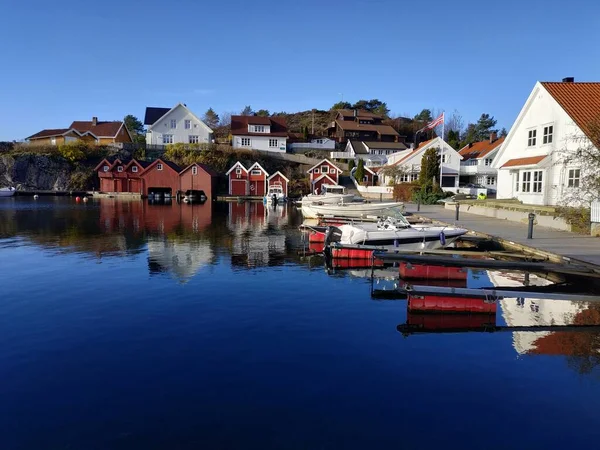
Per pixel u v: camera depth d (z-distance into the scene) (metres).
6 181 67.88
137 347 8.47
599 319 10.21
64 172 69.75
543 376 7.20
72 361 7.84
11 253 18.73
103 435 5.62
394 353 8.16
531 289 13.22
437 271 14.16
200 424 5.84
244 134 77.00
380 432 5.64
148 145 74.44
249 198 61.75
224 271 15.41
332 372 7.36
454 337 9.01
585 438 5.53
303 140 87.56
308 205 34.97
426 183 50.97
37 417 6.03
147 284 13.40
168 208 45.28
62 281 13.76
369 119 99.38
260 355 8.06
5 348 8.46
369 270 15.96
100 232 25.88
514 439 5.50
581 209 20.97
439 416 6.01
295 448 5.34
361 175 67.56
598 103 26.03
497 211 29.38
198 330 9.39
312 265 16.70
